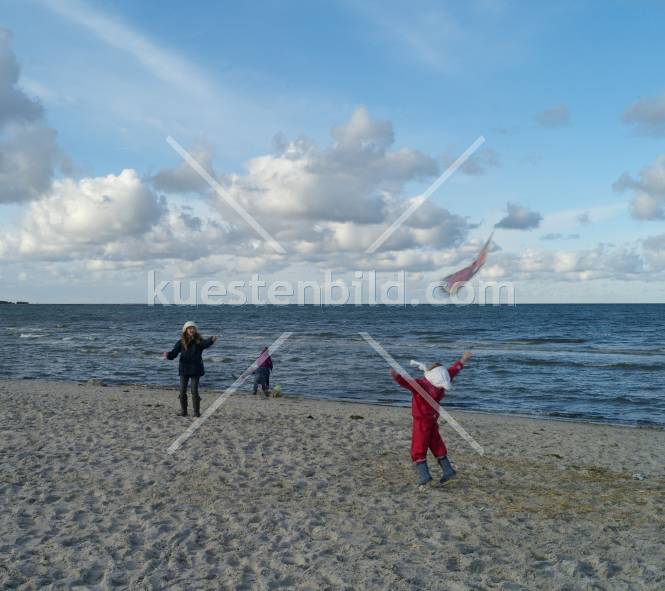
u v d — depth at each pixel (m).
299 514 6.37
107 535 5.68
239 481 7.60
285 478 7.78
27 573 4.86
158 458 8.66
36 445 9.38
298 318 90.69
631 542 5.73
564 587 4.77
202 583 4.72
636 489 7.71
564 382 23.09
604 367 27.69
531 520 6.35
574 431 12.95
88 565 5.02
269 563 5.12
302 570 4.98
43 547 5.38
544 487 7.70
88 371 25.34
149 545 5.46
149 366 27.14
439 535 5.83
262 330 56.41
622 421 16.09
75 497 6.84
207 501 6.78
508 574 4.99
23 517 6.14
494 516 6.45
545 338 46.66
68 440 9.78
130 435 10.23
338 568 5.03
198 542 5.57
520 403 18.78
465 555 5.33
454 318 91.12
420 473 7.41
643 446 11.17
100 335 49.56
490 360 30.08
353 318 91.75
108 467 8.12
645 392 20.89
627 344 41.84
